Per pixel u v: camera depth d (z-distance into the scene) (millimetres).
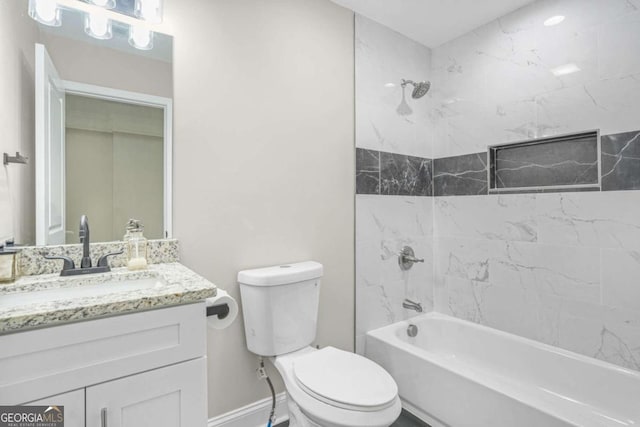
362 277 2137
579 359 1721
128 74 1384
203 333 970
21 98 1143
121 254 1331
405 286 2357
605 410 1606
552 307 1875
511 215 2061
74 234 1279
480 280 2227
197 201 1536
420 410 1810
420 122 2455
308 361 1455
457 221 2365
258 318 1554
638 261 1576
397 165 2314
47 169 1218
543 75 1900
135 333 864
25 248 1164
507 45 2072
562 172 1861
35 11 1192
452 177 2396
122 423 842
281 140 1790
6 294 997
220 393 1591
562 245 1837
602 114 1677
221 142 1598
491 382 1498
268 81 1742
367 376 1344
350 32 2076
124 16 1375
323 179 1955
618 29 1621
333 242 2004
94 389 805
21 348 728
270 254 1752
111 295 882
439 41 2434
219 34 1593
